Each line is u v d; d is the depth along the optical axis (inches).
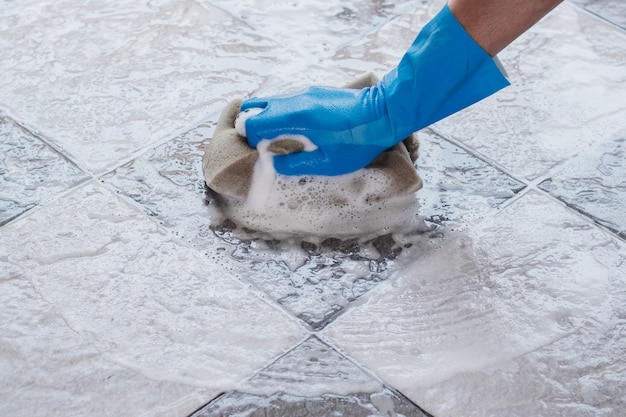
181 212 56.3
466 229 55.6
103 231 54.8
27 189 57.7
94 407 44.8
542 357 47.7
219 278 52.0
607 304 50.8
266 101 58.6
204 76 67.5
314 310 50.3
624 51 70.7
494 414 44.9
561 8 75.0
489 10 50.3
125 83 66.7
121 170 59.3
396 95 54.2
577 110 65.0
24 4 74.9
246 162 55.6
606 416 44.9
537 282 52.2
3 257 52.9
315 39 71.6
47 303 50.1
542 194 58.3
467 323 49.7
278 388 45.8
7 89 66.1
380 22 73.6
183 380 46.1
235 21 73.2
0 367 46.5
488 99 65.9
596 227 55.9
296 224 55.6
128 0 75.3
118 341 48.1
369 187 56.5
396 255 53.9
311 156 55.6
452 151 61.5
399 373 46.8
